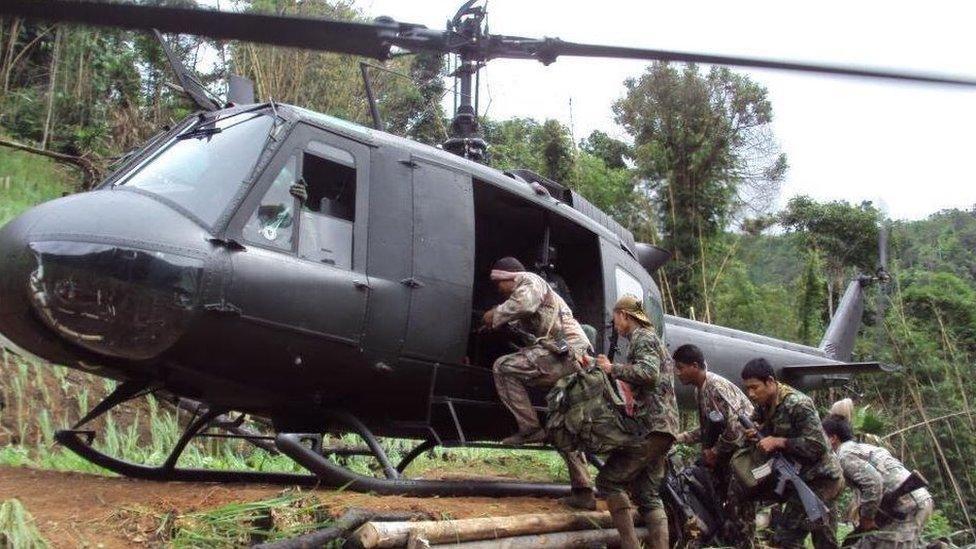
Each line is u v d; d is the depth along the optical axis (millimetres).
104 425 8078
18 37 13977
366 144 5758
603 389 5477
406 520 4734
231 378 5184
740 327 18266
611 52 4645
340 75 15070
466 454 9531
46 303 4652
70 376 8516
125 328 4711
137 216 4816
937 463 13188
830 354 12750
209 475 5984
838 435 7320
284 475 6102
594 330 6680
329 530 4297
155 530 4234
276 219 5180
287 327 5090
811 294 18922
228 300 4859
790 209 23688
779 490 5988
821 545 6133
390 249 5652
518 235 7262
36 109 13250
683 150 18078
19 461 6383
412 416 6055
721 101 19250
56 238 4648
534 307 5766
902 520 7438
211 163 5246
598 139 22750
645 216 17547
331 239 5426
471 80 6406
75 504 4500
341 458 8172
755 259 20797
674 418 5621
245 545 4285
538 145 19266
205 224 4945
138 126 13797
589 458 6328
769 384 6141
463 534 4707
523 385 5855
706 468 6520
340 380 5500
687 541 6203
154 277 4688
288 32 2045
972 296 19062
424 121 17578
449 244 5949
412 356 5703
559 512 5738
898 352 15094
